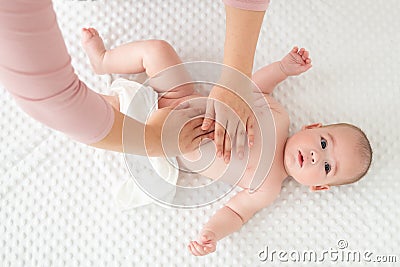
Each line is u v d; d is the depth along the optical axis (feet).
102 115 2.29
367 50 4.65
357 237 4.20
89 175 4.25
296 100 4.50
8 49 1.66
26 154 4.26
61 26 4.58
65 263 4.06
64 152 4.28
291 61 4.30
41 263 4.04
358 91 4.54
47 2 1.70
